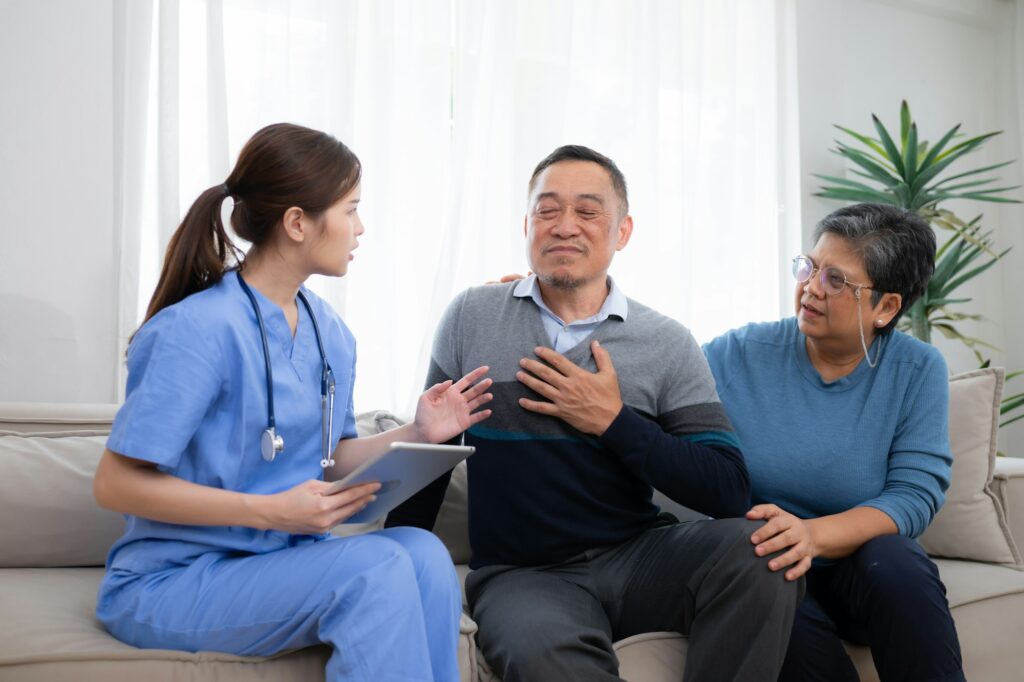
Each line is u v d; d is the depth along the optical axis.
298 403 1.36
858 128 3.52
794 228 3.25
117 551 1.33
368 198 2.50
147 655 1.17
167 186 2.21
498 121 2.73
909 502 1.63
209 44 2.27
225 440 1.29
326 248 1.36
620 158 2.92
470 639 1.36
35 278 2.16
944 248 3.26
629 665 1.42
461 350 1.67
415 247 2.59
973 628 1.64
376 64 2.51
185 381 1.23
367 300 2.48
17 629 1.23
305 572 1.18
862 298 1.72
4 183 2.13
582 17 2.90
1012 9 3.90
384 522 1.78
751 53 3.23
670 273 3.01
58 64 2.18
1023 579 1.76
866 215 1.75
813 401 1.79
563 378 1.53
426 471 1.26
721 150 3.13
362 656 1.12
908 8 3.70
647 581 1.50
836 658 1.51
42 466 1.67
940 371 1.76
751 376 1.86
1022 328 3.87
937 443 1.70
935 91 3.78
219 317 1.28
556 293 1.65
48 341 2.17
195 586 1.23
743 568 1.38
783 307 3.21
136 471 1.22
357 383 2.47
